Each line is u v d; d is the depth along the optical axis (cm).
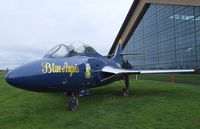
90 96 1552
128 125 812
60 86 1033
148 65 5778
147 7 5653
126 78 1590
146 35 5856
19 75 893
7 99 1558
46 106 1214
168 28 4697
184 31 4119
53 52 1116
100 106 1177
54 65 1009
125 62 7369
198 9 3697
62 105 1228
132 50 6912
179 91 1797
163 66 4953
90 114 995
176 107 1110
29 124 856
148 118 905
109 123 845
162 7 4928
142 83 2708
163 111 1025
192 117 909
